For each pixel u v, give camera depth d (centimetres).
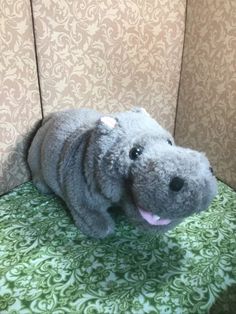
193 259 36
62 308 31
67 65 44
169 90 57
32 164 45
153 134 33
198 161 30
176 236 39
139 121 34
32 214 42
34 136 46
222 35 48
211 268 35
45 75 43
